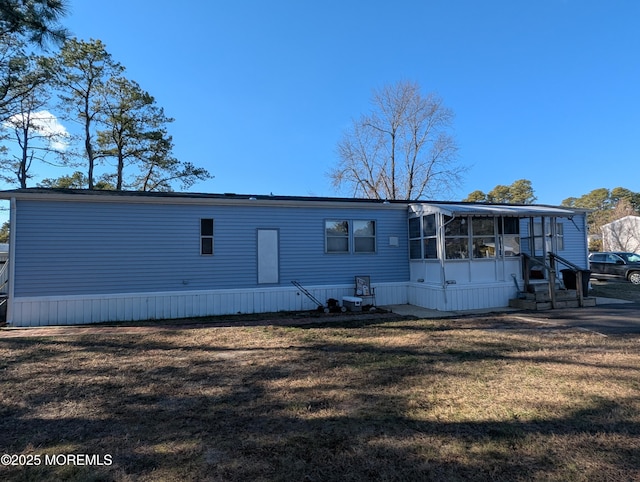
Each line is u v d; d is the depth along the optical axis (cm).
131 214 954
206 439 321
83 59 2292
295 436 324
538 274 1213
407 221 1209
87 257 917
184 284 987
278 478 262
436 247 1071
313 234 1107
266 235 1063
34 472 273
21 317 867
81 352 625
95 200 922
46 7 888
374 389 438
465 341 673
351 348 637
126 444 314
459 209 1033
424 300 1111
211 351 629
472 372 493
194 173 2700
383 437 319
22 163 2283
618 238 3334
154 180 2672
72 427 349
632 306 1058
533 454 289
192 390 445
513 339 678
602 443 304
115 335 756
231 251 1030
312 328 820
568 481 254
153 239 969
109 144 2525
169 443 315
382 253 1175
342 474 266
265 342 689
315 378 480
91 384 469
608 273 1827
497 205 1335
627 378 457
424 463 279
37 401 414
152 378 490
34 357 596
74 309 902
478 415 360
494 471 267
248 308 1034
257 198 1098
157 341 703
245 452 298
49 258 892
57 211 901
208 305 1002
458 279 1061
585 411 364
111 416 373
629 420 344
